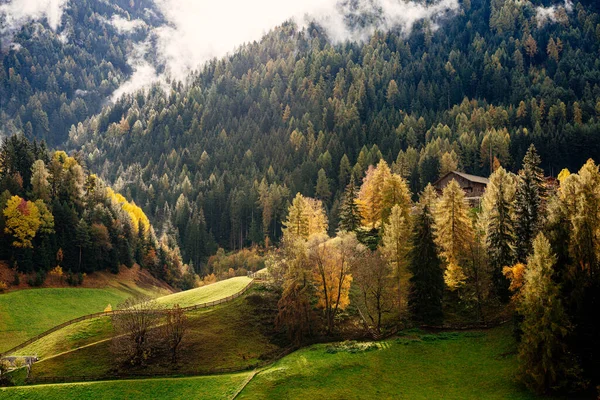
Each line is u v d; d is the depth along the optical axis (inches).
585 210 2315.5
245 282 3784.5
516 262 2881.4
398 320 3031.5
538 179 3319.4
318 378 2390.5
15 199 4790.8
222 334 2989.7
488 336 2674.7
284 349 2842.0
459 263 3063.5
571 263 2300.7
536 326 2134.6
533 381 2129.7
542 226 2696.9
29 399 2402.8
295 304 2955.2
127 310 3038.9
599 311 2158.0
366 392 2265.0
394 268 3073.3
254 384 2390.5
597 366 2097.7
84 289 4894.2
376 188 4163.4
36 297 4357.8
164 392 2417.6
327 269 3078.2
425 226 2918.3
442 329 2842.0
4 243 4739.2
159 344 2859.3
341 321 3102.9
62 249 5123.0
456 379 2319.1
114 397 2399.1
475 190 5310.0
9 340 3575.3
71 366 2711.6
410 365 2475.4
